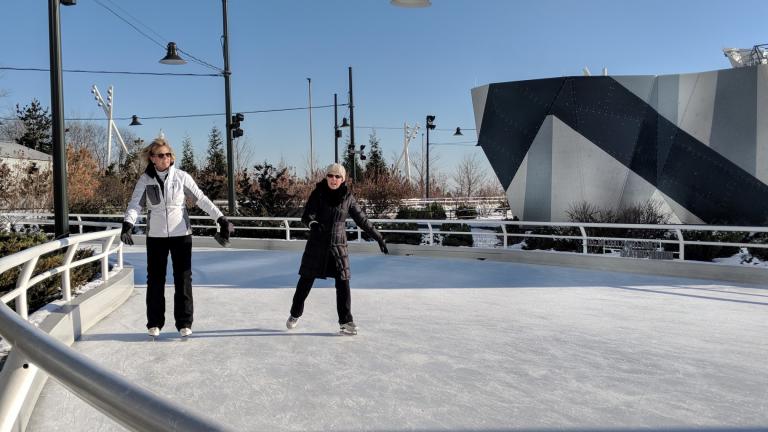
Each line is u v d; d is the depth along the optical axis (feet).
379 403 12.22
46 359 4.17
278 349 16.42
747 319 21.44
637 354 16.39
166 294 25.63
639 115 51.98
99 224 41.29
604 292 27.76
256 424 11.04
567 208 54.49
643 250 36.40
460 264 39.50
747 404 12.39
